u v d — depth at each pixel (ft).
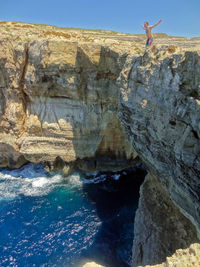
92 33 123.75
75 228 69.56
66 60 81.46
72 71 83.51
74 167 100.73
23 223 71.00
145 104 46.70
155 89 42.63
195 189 34.73
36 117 97.30
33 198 83.66
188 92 33.42
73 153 96.68
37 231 68.08
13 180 95.61
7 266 57.00
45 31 100.37
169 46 41.83
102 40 95.35
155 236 49.16
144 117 47.98
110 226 70.49
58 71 83.92
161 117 41.09
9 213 75.15
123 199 83.76
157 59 43.11
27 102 98.73
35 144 96.99
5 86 93.76
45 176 98.73
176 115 36.14
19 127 96.58
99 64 79.30
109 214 75.87
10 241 64.23
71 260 58.95
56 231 68.28
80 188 90.33
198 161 32.76
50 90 91.91
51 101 94.63
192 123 32.63
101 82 83.92
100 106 89.56
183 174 36.86
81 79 85.25
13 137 97.09
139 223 56.95
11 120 95.30
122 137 94.68
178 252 29.50
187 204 38.78
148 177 64.13
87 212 76.64
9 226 69.56
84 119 92.58
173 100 36.68
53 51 80.89
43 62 83.05
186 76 33.45
